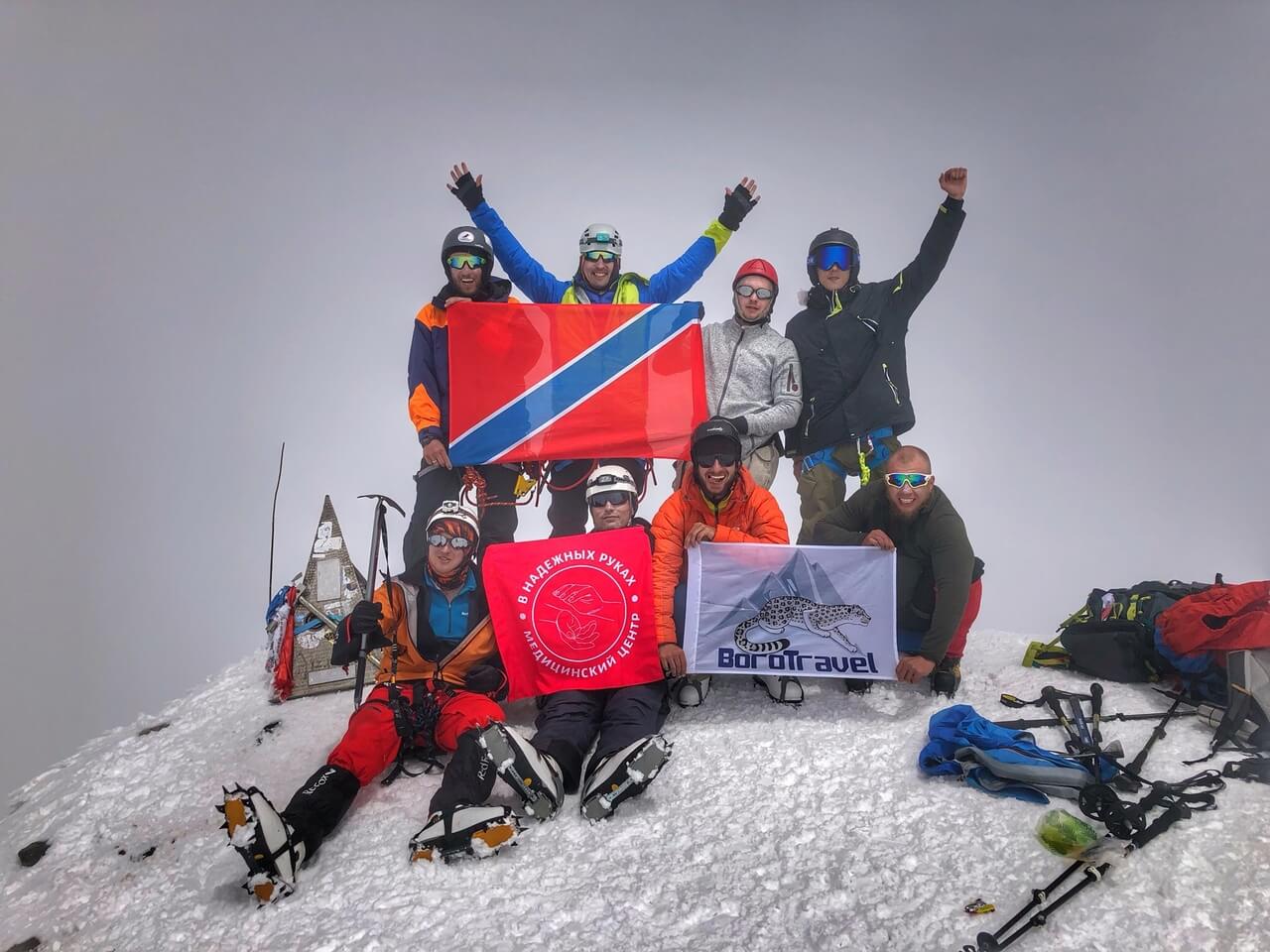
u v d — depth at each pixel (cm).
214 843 371
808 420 563
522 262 580
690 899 312
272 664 514
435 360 557
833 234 559
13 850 409
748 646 445
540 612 429
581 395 552
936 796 362
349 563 518
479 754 357
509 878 328
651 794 378
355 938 303
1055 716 418
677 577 450
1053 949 279
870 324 554
